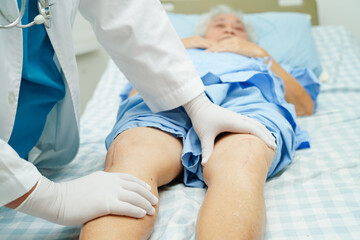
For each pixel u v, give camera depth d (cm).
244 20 211
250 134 92
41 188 68
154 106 100
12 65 77
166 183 94
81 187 73
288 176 104
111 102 188
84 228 69
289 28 220
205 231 66
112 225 67
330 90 190
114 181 74
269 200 92
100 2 92
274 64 157
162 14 97
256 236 66
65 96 104
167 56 94
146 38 92
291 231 78
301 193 93
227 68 123
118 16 92
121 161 86
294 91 153
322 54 222
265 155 87
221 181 76
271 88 119
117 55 96
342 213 83
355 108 159
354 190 92
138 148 90
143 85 97
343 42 228
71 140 112
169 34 96
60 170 117
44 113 103
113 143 96
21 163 65
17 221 89
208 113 94
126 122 102
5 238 82
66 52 93
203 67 129
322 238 75
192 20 227
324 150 119
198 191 94
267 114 104
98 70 251
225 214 67
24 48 85
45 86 99
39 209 68
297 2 247
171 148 94
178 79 94
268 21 225
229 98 115
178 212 81
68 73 96
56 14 88
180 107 108
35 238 81
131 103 115
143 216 71
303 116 158
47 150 115
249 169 78
